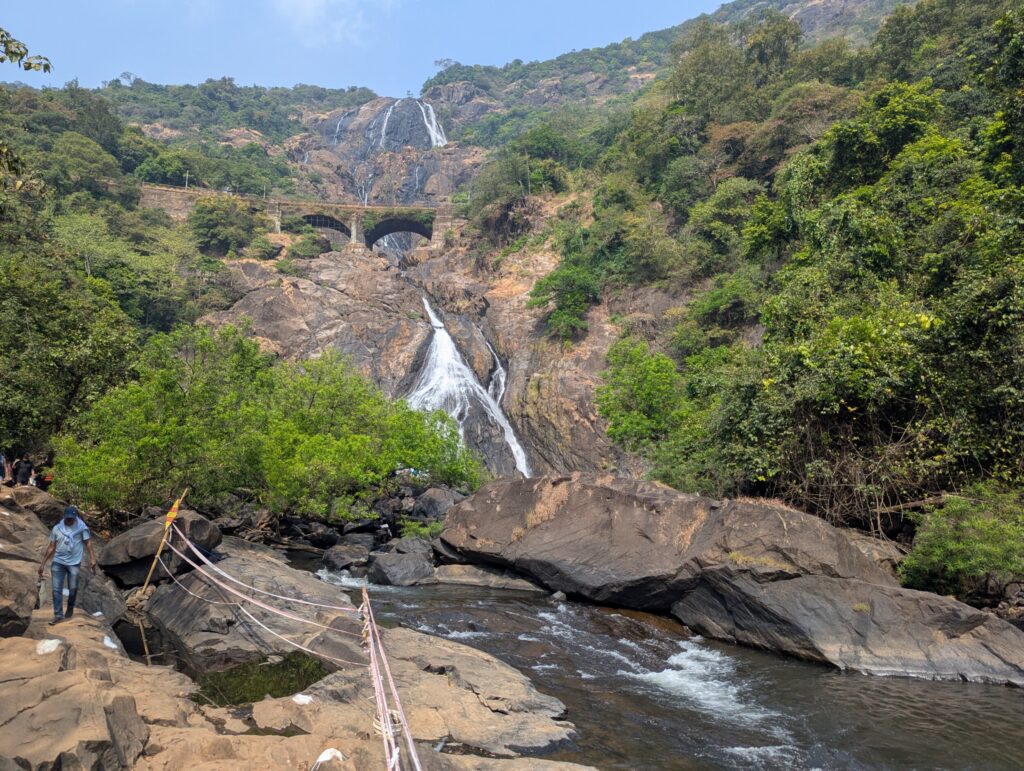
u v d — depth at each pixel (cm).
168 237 6775
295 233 7969
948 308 1734
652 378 2872
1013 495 1506
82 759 553
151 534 1408
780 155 5569
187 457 1852
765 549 1378
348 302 6162
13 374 2167
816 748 855
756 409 1930
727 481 2016
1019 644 1159
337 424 2794
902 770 802
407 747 699
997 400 1639
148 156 9131
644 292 5497
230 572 1408
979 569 1344
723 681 1122
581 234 6456
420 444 2867
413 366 5628
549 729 856
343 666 1031
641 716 949
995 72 2345
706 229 5303
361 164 15212
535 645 1273
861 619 1235
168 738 662
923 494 1712
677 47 8819
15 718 594
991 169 2592
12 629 812
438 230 8238
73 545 1017
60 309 2416
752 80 7212
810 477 1806
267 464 2089
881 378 1697
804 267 2631
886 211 2709
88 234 5700
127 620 1245
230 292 6500
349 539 2314
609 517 1703
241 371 3022
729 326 4366
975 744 880
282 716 788
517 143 8562
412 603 1562
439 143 16138
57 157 7088
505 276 6775
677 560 1502
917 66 5494
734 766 801
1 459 2062
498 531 1875
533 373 5403
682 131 6575
